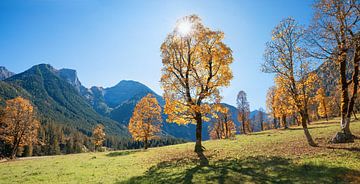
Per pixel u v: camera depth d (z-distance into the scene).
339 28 23.52
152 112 55.97
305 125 25.70
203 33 28.94
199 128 30.41
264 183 14.58
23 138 57.72
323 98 66.31
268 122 119.00
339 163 16.95
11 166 34.34
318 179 14.33
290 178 14.98
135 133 55.25
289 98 28.02
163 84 30.11
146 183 16.91
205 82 29.55
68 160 38.09
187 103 28.94
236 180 15.52
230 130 87.25
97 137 94.94
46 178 22.22
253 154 23.78
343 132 24.56
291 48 26.78
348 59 24.14
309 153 21.05
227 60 28.69
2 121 55.94
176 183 16.09
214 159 23.55
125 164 27.84
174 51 30.09
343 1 23.41
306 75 26.28
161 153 34.97
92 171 24.41
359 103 56.41
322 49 24.17
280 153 22.66
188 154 29.00
